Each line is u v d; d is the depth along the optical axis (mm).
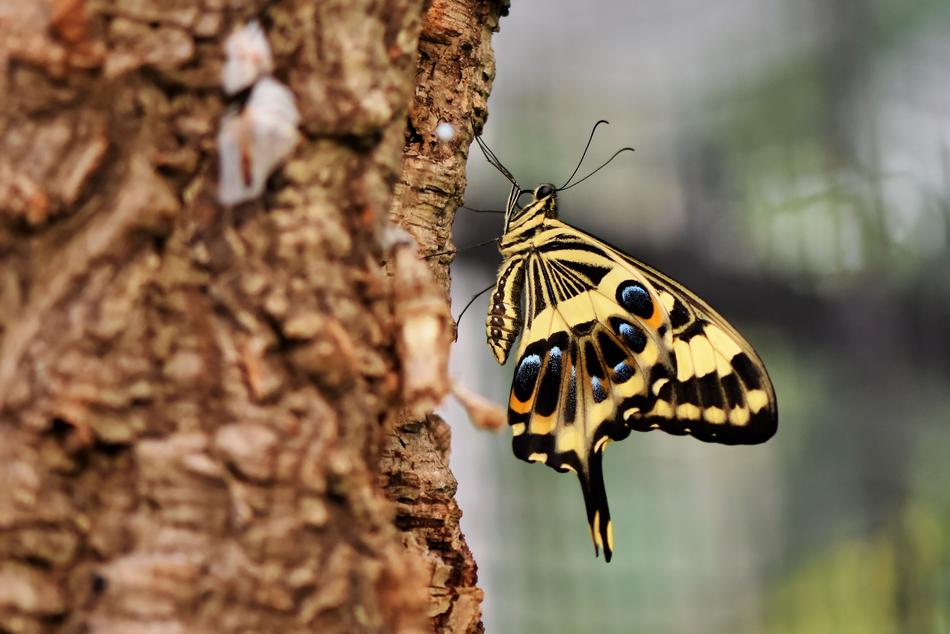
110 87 587
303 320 614
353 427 631
